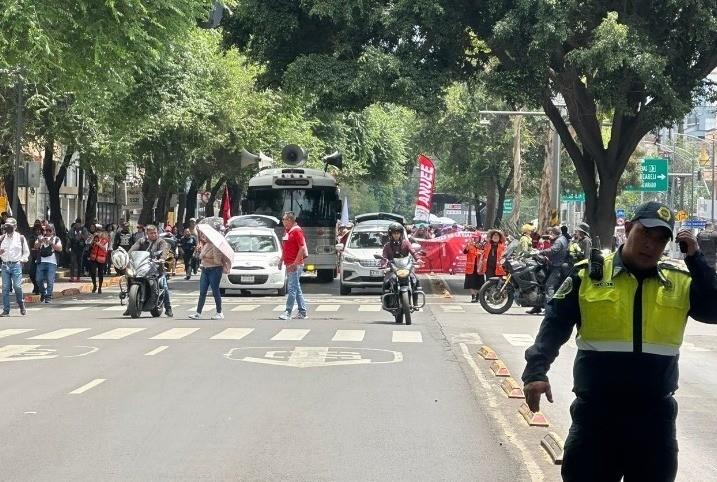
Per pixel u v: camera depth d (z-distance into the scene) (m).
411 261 28.59
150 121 49.00
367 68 42.44
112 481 10.85
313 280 53.16
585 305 7.14
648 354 7.03
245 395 16.11
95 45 31.38
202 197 77.19
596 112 49.03
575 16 41.78
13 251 30.75
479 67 47.03
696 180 114.19
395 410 15.02
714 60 43.75
